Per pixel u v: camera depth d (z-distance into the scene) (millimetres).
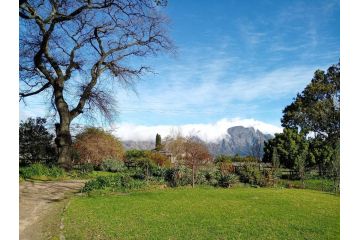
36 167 26172
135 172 27781
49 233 10688
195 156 27844
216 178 25641
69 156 29734
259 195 19562
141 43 31047
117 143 39531
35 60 28625
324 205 16734
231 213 14016
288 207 15781
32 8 23516
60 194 18672
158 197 18000
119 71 30969
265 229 11500
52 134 37312
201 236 10461
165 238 10180
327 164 36031
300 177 31766
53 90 30969
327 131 54531
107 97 31344
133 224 11797
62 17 25469
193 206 15438
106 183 21000
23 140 35938
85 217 12797
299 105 57906
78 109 30625
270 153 38750
